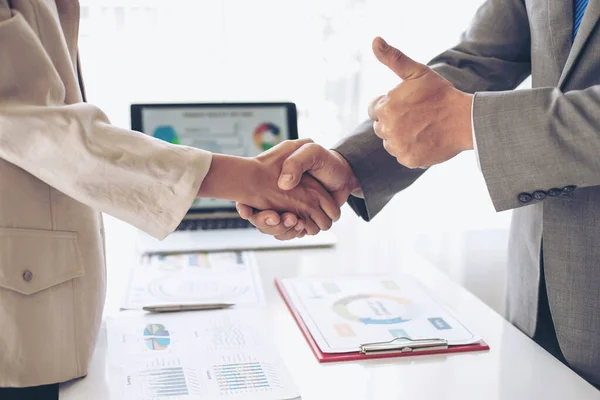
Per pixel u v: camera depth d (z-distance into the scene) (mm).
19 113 788
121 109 2562
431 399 807
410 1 2625
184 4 2521
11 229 804
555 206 960
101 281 893
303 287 1134
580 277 949
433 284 1173
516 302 1097
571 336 965
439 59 1196
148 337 954
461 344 937
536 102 847
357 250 1372
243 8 2561
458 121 920
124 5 2475
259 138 1581
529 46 1166
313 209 1112
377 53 933
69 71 869
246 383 831
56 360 833
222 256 1322
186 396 801
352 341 936
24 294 809
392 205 2729
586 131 810
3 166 811
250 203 1044
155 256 1320
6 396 839
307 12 2590
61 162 821
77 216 861
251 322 1010
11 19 783
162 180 864
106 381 841
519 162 839
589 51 900
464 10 2646
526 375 868
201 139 1560
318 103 2670
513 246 1110
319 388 827
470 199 2766
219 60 2592
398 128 941
